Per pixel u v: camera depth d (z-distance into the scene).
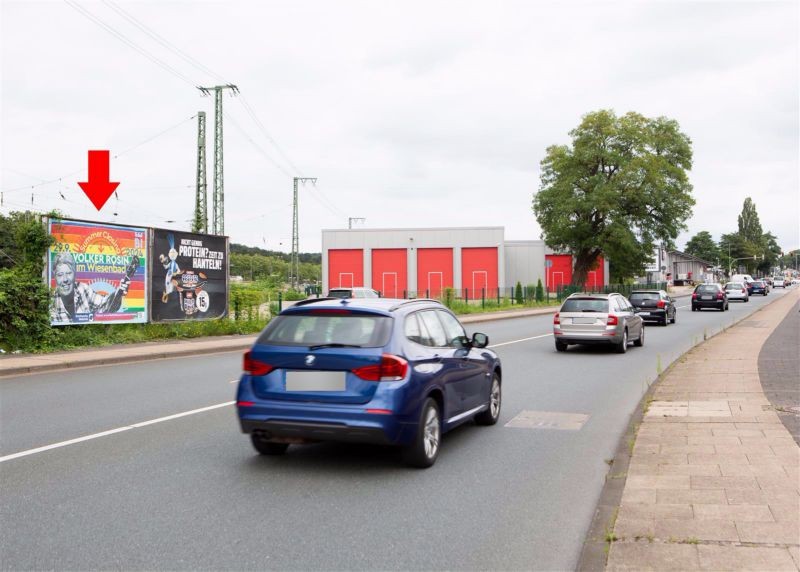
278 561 4.20
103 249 18.25
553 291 65.31
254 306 24.08
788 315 31.33
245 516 5.03
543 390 11.33
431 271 65.38
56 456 6.79
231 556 4.27
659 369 12.66
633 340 18.84
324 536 4.63
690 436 7.24
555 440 7.70
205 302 21.73
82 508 5.18
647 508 4.94
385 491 5.70
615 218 55.97
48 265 16.83
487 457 6.92
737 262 176.38
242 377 6.51
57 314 17.02
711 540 4.29
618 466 6.29
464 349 7.61
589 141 58.38
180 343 18.72
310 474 6.21
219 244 22.23
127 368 14.19
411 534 4.69
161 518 4.96
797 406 8.77
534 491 5.73
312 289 60.25
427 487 5.84
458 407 7.34
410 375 6.18
